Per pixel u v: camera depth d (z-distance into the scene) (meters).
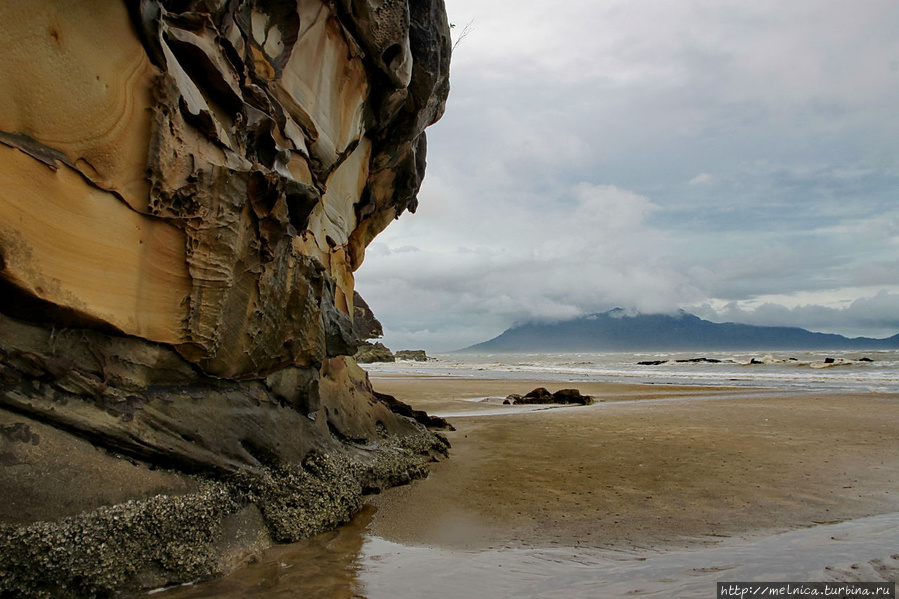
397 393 22.55
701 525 5.04
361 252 10.05
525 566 4.02
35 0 2.99
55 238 3.13
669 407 15.93
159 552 3.47
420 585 3.62
